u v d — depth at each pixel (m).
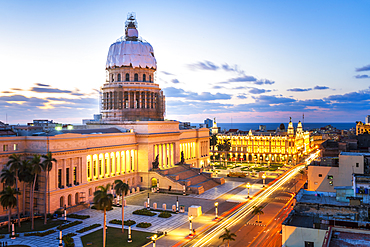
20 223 82.56
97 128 129.25
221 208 97.19
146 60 157.62
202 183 128.25
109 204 61.00
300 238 44.88
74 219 86.56
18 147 90.62
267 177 154.38
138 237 72.38
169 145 145.00
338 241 43.97
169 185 122.62
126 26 166.00
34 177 78.88
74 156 98.06
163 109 165.88
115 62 154.50
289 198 109.88
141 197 112.38
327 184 87.69
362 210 54.41
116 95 151.12
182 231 76.50
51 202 88.94
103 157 112.56
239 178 151.88
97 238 71.56
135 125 133.00
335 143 135.62
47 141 89.00
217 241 69.19
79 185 99.06
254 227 78.50
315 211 55.31
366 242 43.44
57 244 67.88
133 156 128.75
